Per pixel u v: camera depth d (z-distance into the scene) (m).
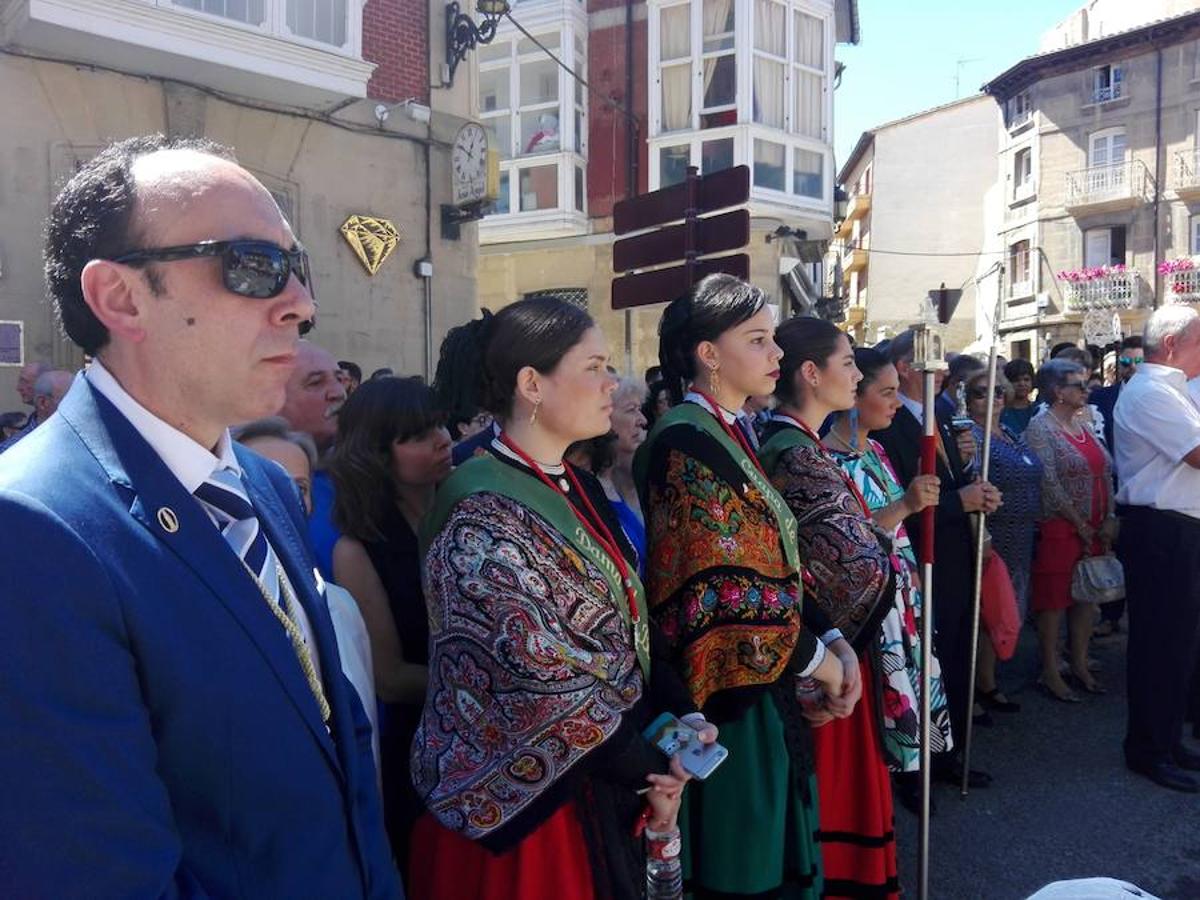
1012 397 6.15
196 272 1.19
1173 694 3.87
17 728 1.02
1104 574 4.75
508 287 14.11
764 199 12.83
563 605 1.76
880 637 2.78
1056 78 25.83
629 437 3.22
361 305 8.75
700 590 2.20
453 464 2.53
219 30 7.11
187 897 1.14
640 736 1.77
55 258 1.24
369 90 8.83
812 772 2.42
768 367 2.39
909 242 31.61
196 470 1.27
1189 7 24.61
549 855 1.76
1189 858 3.31
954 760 3.95
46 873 1.02
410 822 2.08
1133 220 24.75
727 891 2.30
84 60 7.02
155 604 1.14
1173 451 3.68
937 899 3.10
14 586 1.04
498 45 13.65
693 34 13.00
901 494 3.37
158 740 1.15
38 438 1.19
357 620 1.84
